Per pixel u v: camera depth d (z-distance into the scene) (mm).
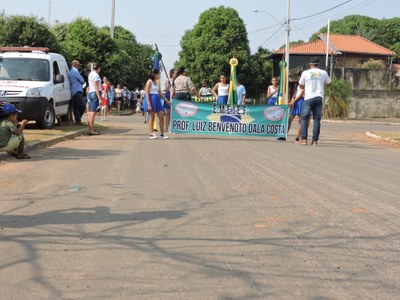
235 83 16516
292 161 9828
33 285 3818
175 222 5441
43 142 11508
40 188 7023
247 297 3617
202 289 3748
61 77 15266
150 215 5703
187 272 4070
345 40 60875
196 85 62812
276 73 60500
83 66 39656
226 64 60844
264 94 67000
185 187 7148
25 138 12016
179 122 14789
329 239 4898
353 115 38500
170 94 15594
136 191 6867
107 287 3781
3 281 3891
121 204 6168
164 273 4047
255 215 5738
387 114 38844
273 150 11586
